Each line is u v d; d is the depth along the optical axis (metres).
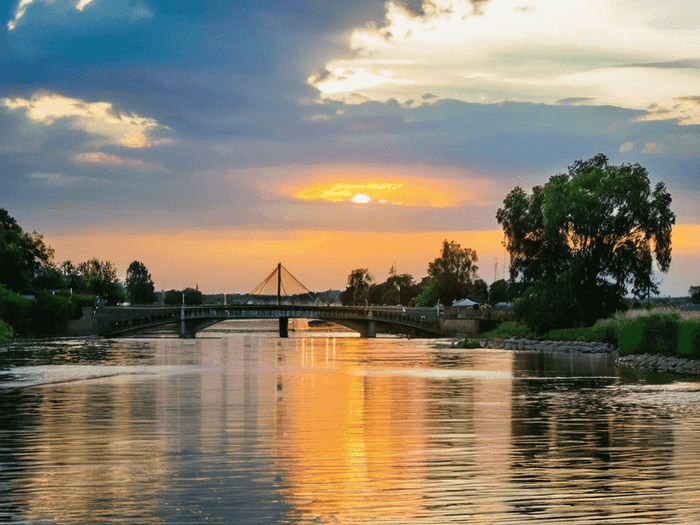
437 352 142.50
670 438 37.34
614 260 149.00
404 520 23.69
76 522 23.45
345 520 23.67
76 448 34.69
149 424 42.12
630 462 31.66
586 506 25.16
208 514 24.23
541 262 155.00
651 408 49.66
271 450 34.22
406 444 35.75
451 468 30.56
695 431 39.50
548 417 45.06
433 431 39.72
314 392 60.78
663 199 147.50
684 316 94.94
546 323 156.12
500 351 146.25
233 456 32.84
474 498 26.09
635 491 26.97
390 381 72.38
